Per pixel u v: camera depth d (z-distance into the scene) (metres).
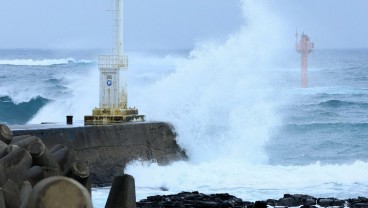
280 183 60.34
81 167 28.38
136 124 65.75
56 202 12.27
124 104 68.94
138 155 64.56
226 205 46.62
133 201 21.20
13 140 35.41
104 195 49.38
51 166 29.69
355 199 49.56
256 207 41.16
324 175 63.28
